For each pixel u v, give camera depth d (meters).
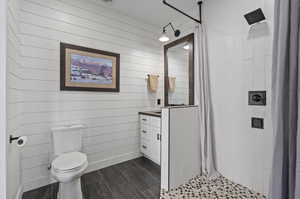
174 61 2.74
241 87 1.70
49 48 1.82
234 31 1.75
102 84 2.24
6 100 0.94
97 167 2.21
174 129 1.74
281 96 1.01
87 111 2.13
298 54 0.94
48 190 1.71
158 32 2.91
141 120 2.64
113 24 2.36
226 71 1.84
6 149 0.94
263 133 1.54
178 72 2.65
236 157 1.77
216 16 1.92
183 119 1.85
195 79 2.26
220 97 1.92
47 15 1.80
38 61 1.75
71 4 1.97
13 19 1.26
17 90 1.49
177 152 1.76
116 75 2.39
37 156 1.75
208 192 1.64
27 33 1.67
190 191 1.67
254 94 1.59
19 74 1.59
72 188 1.45
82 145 2.07
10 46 1.15
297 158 0.88
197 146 2.04
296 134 0.95
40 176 1.77
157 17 2.56
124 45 2.48
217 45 1.93
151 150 2.41
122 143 2.49
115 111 2.40
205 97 2.01
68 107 1.97
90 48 2.12
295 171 0.93
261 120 1.55
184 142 1.86
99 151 2.25
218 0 1.90
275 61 1.12
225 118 1.87
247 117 1.66
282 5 1.00
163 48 2.98
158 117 2.26
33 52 1.72
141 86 2.71
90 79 2.13
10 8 1.13
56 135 1.76
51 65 1.83
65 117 1.94
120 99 2.46
